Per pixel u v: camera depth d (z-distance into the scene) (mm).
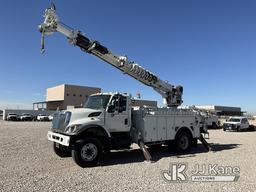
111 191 6133
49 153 11336
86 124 9234
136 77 12734
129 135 10781
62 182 6867
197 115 13227
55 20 10398
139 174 7805
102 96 10477
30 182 6836
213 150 12859
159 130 11586
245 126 30391
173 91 14086
